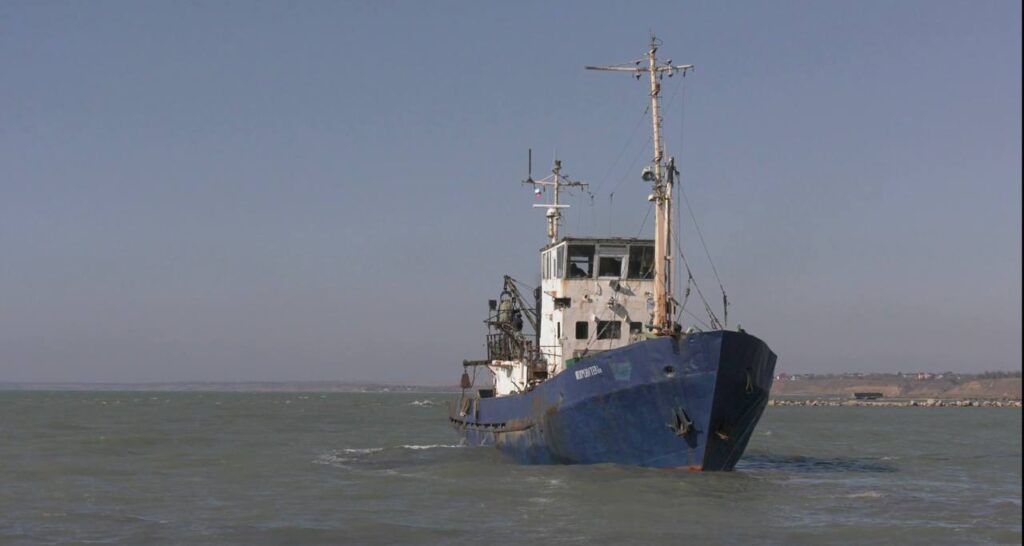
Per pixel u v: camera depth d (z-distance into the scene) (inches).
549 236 2596.0
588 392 1775.3
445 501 1615.4
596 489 1644.9
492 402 2231.8
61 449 2736.2
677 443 1734.7
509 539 1310.3
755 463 2400.3
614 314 2025.1
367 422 4936.0
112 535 1366.9
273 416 5644.7
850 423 5295.3
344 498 1686.8
